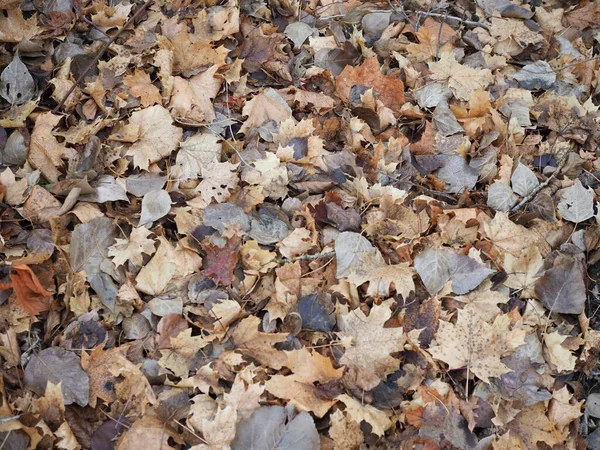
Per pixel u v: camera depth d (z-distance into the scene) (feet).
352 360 2.45
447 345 2.49
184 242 2.63
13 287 2.37
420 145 3.11
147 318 2.50
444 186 3.02
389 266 2.65
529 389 2.48
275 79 3.24
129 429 2.23
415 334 2.51
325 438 2.30
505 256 2.77
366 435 2.32
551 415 2.47
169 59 3.01
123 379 2.37
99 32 3.16
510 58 3.54
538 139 3.25
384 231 2.77
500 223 2.82
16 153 2.75
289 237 2.70
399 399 2.40
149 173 2.82
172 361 2.40
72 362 2.35
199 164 2.85
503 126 3.14
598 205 2.97
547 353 2.61
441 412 2.37
